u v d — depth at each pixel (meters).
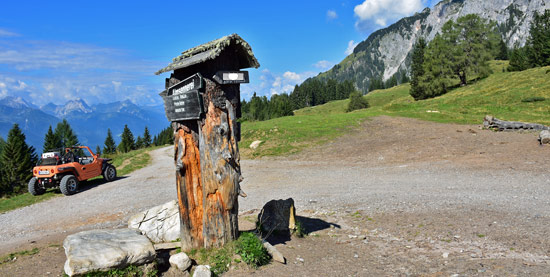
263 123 40.69
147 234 7.62
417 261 5.89
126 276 5.43
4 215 13.99
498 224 7.35
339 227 8.48
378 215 9.25
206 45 6.21
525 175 12.84
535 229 6.77
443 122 35.56
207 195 6.19
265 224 7.87
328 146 27.47
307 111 142.38
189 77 6.04
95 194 16.86
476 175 13.81
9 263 7.11
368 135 30.70
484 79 72.31
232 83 6.17
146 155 38.25
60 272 6.38
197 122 6.24
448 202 9.84
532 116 35.44
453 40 75.44
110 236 6.10
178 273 5.79
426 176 14.70
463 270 5.23
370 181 14.82
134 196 15.28
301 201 11.95
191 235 6.36
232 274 5.73
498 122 27.56
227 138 6.20
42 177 17.88
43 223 11.80
